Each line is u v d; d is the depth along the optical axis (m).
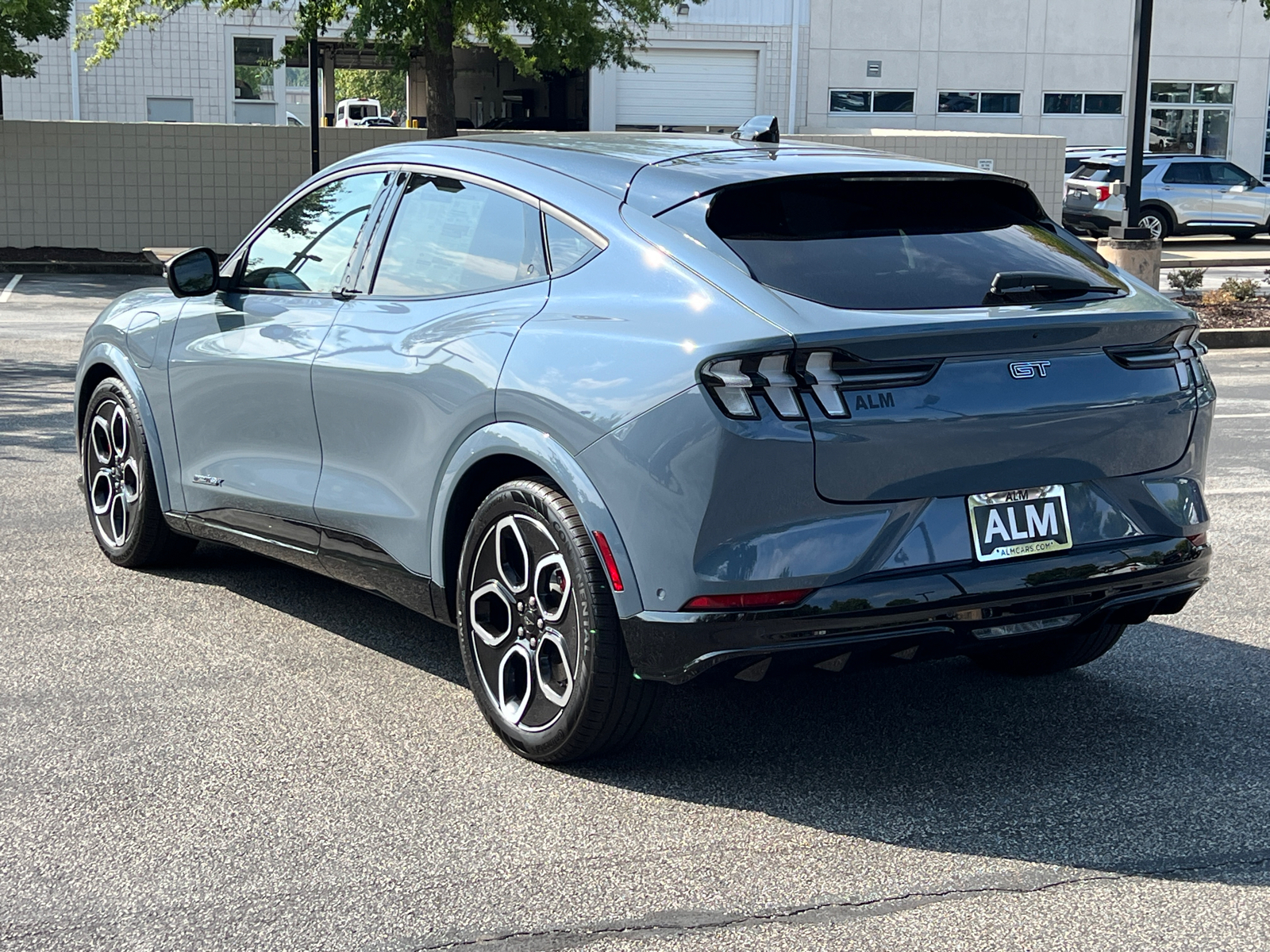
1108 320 3.67
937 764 4.00
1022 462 3.62
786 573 3.39
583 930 3.02
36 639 4.95
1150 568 3.81
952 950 2.95
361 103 54.31
